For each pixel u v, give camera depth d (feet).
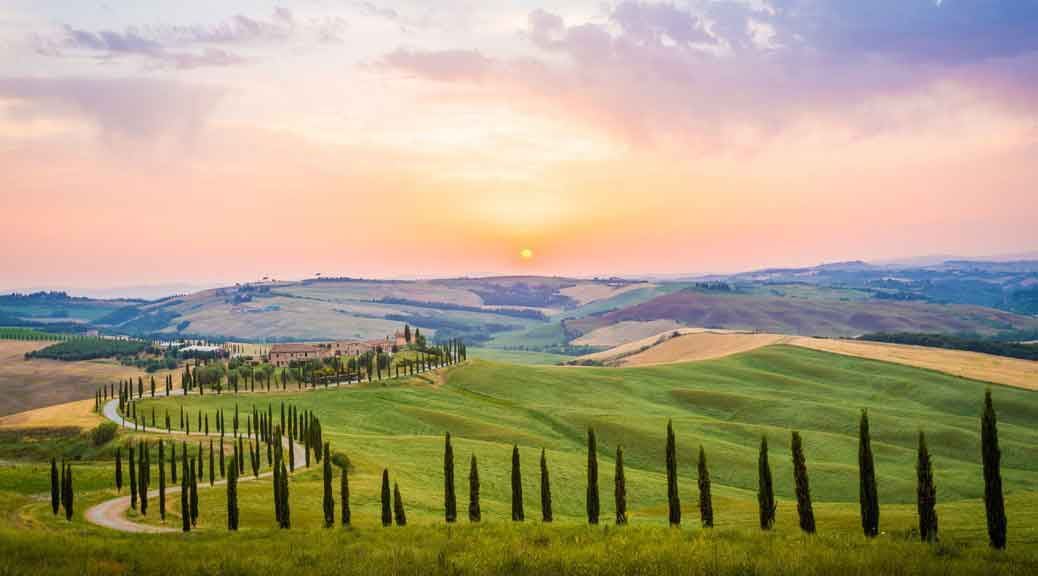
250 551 143.23
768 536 154.40
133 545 146.10
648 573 116.57
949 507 253.85
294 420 540.52
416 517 312.50
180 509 306.55
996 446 150.82
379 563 126.00
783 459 537.24
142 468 303.48
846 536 155.12
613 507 406.41
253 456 414.21
